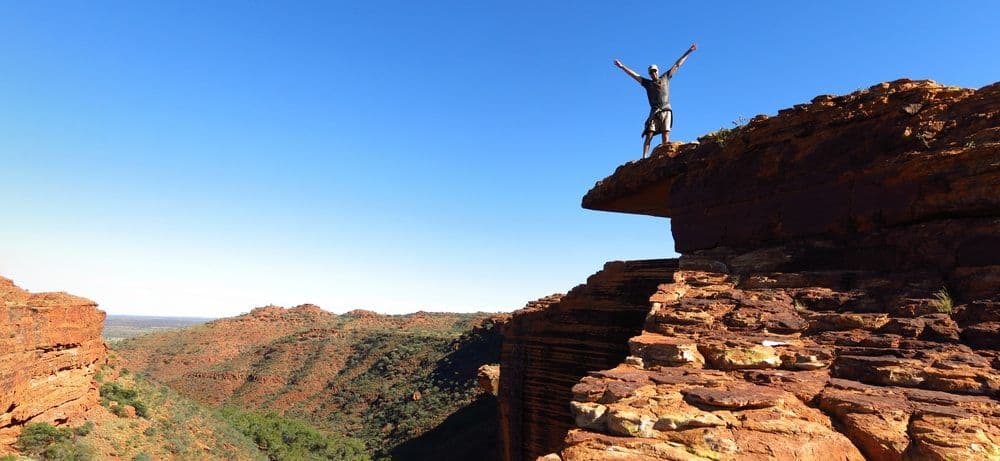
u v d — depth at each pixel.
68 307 39.97
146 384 57.44
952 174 10.34
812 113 13.41
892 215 11.33
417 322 157.25
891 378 7.84
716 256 14.92
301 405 105.19
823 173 12.91
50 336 37.22
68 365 39.34
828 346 9.19
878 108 12.13
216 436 54.78
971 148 10.14
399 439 70.94
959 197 10.17
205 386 122.69
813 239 12.98
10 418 32.53
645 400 7.77
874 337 8.95
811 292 11.21
